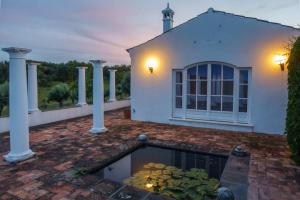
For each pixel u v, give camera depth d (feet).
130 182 15.17
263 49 26.66
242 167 16.42
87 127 30.40
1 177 14.76
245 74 28.45
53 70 53.11
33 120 31.12
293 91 17.12
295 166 16.53
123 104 53.11
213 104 30.30
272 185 13.58
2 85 33.04
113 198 12.28
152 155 21.76
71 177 14.82
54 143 22.56
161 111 33.45
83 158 18.30
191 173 16.57
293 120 16.99
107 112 44.78
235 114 28.81
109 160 18.22
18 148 17.76
